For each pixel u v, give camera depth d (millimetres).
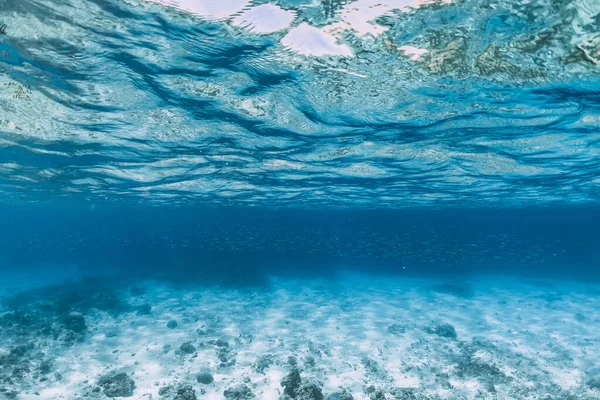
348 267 59594
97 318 19328
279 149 16484
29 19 6973
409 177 22156
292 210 48344
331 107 11578
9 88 10258
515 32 7168
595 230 100562
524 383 12195
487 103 10883
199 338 16219
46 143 15664
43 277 40375
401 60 8508
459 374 12570
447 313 22891
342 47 8039
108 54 8336
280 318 19969
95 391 10547
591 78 8906
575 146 15031
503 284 39688
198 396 10602
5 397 10391
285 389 9797
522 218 61656
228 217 68625
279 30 7414
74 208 50562
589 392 11539
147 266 42969
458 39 7566
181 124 13211
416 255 31750
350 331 17797
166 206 44094
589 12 6363
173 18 6988
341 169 20328
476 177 21766
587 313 23547
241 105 11469
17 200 39406
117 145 15859
